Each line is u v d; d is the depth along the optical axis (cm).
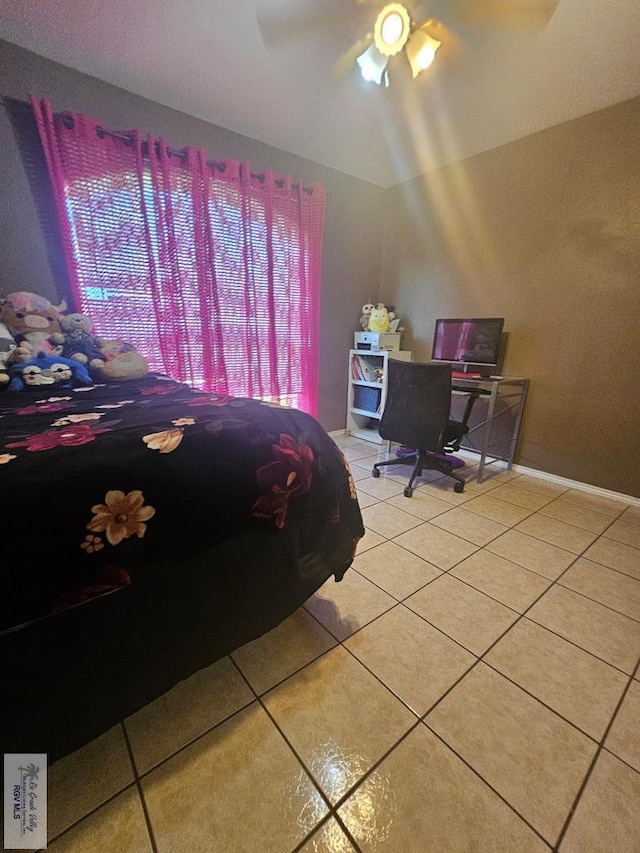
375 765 86
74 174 185
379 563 163
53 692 67
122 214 202
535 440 267
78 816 75
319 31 153
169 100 209
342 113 224
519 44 163
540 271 249
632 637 125
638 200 205
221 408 105
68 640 67
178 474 76
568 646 120
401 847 72
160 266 219
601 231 220
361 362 342
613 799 80
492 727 95
